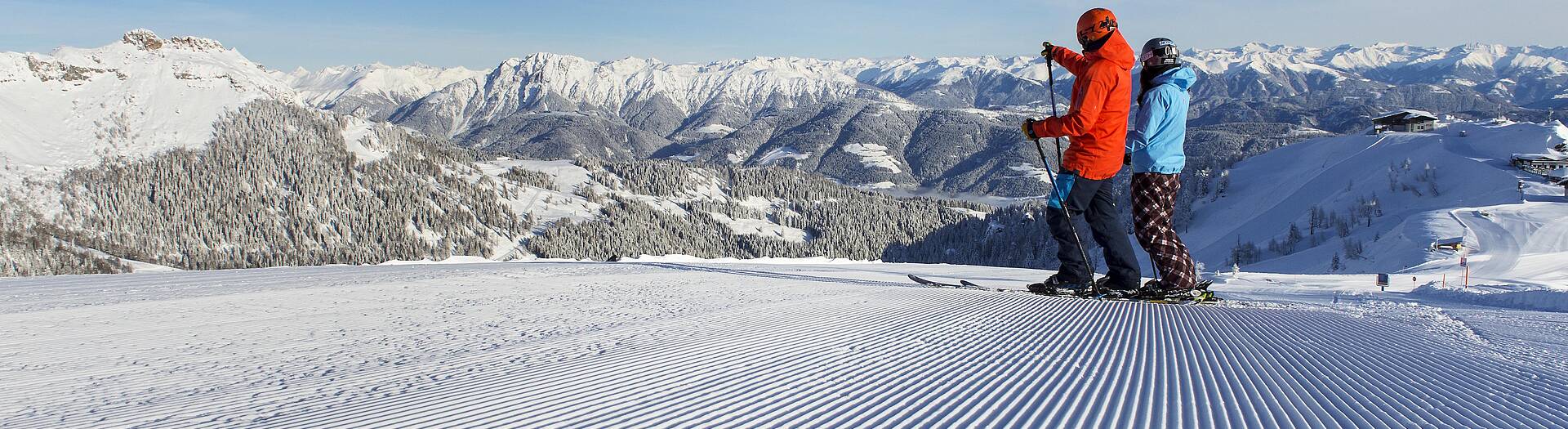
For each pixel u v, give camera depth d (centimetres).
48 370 408
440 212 19962
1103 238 892
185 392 352
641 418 303
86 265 16675
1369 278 3017
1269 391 364
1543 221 7600
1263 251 10338
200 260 17688
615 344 491
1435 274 4703
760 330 557
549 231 19775
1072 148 866
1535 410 330
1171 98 848
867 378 388
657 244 19462
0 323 598
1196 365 431
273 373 397
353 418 300
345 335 536
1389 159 13338
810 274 1414
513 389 355
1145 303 820
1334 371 423
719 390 356
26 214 18338
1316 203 12675
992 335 545
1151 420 307
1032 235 15212
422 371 400
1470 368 448
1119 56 811
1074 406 330
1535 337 617
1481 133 14025
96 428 288
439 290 909
